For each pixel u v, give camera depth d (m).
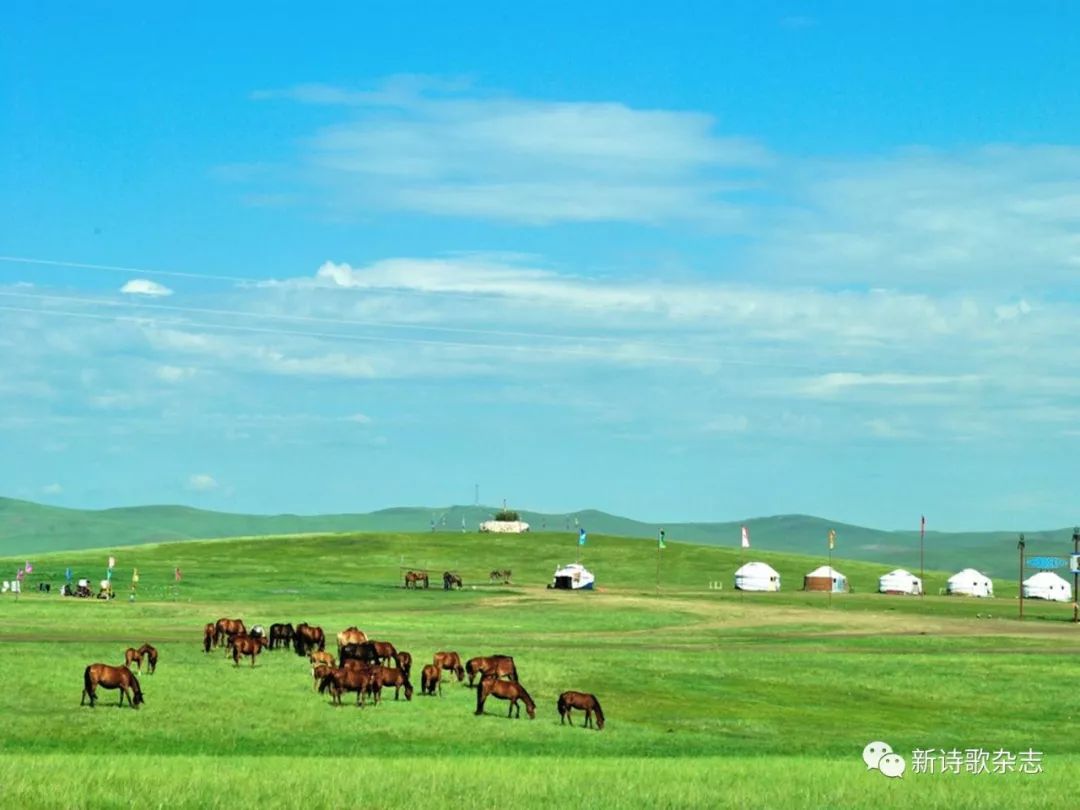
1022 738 61.91
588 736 55.88
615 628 120.19
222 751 48.44
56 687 58.62
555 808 34.31
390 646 68.00
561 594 174.00
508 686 59.06
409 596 162.00
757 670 81.00
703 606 154.75
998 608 179.25
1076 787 42.53
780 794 38.22
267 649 78.69
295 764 41.94
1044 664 90.00
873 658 90.69
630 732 57.78
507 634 107.94
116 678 55.31
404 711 58.28
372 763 43.06
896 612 159.75
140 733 50.53
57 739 48.72
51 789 33.28
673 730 59.22
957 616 155.12
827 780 41.94
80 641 81.69
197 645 80.69
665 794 37.25
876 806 36.94
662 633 115.88
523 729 56.22
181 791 34.06
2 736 48.62
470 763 44.16
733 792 38.19
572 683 70.94
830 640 110.94
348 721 55.19
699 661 84.25
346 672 59.09
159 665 68.44
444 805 34.03
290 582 184.50
